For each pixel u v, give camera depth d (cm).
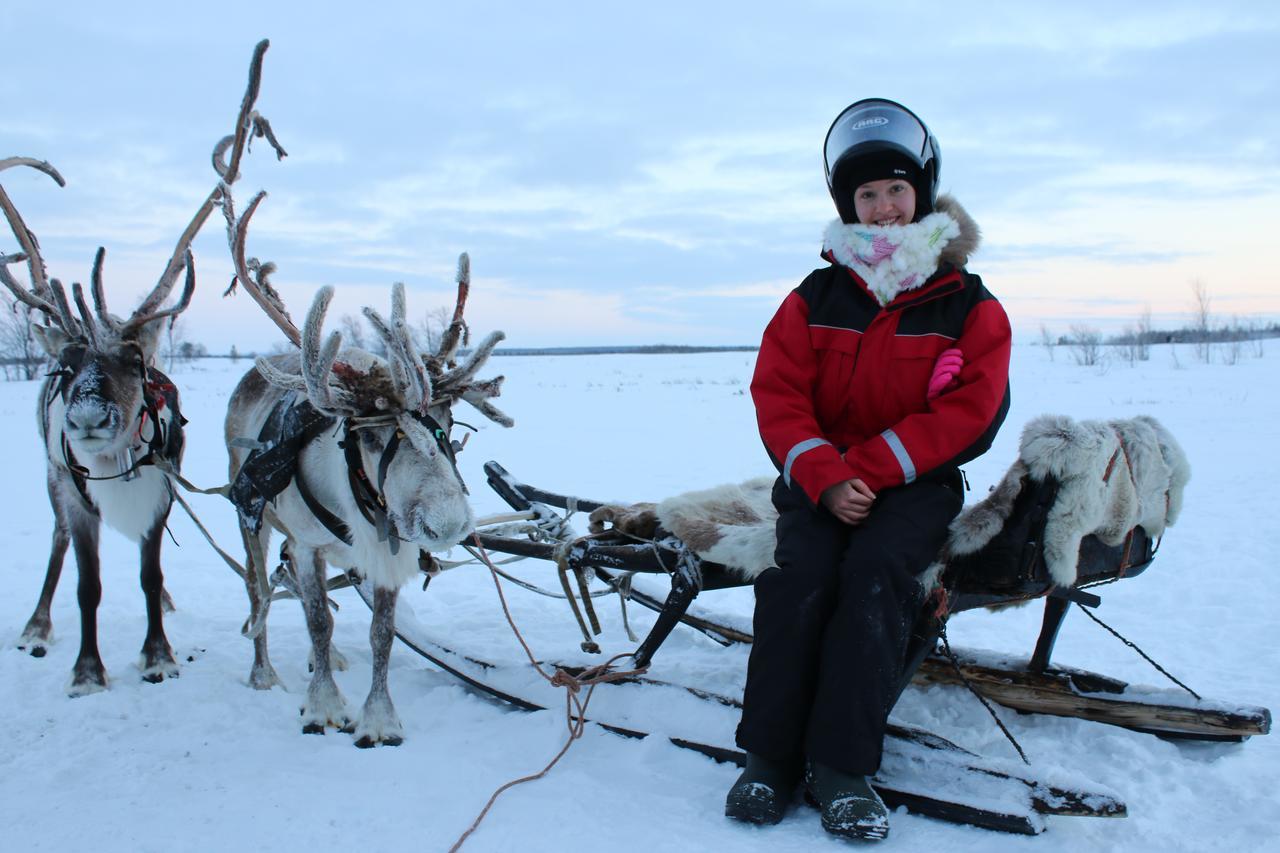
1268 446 1273
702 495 408
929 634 334
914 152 345
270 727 413
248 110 421
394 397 366
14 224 478
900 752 326
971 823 303
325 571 429
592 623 435
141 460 468
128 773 363
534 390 3059
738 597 642
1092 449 316
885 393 340
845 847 292
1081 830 298
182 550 806
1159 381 2538
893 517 319
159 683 474
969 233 343
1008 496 324
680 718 376
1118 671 473
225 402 2553
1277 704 414
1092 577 354
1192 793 324
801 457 327
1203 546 720
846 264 349
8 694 458
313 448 395
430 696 441
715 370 4419
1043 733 377
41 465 1380
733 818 309
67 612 609
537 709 411
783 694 313
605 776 348
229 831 313
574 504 486
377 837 307
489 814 320
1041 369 3275
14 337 3981
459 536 354
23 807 334
